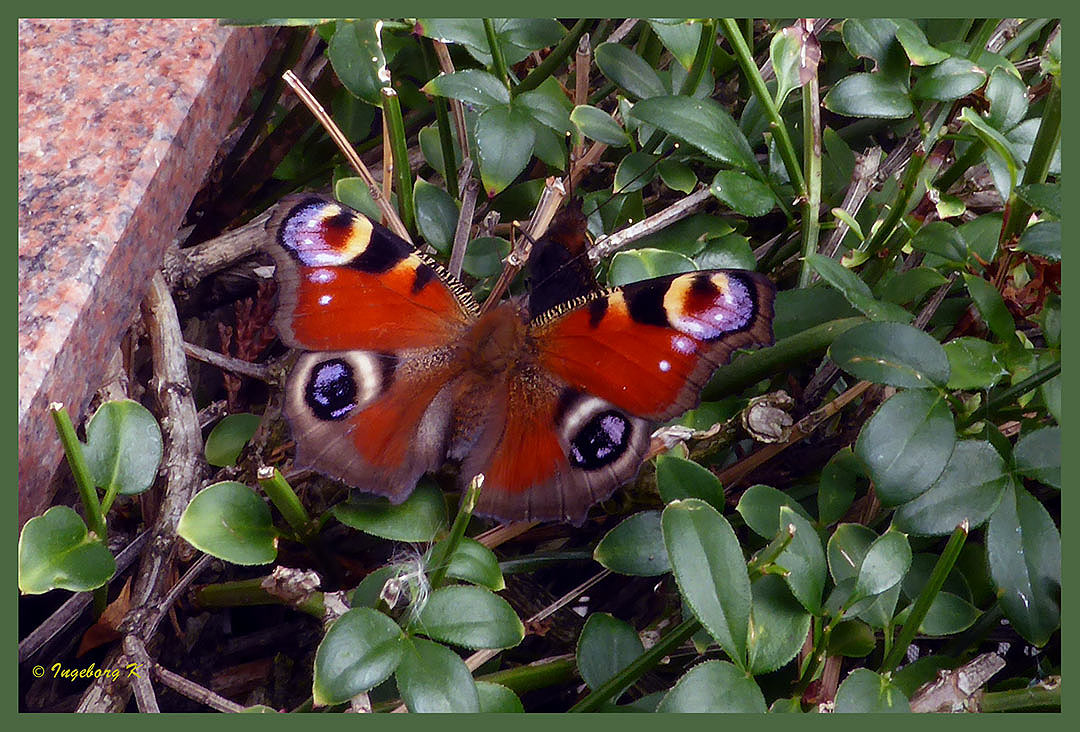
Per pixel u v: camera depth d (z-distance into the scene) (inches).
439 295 14.9
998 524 14.2
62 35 15.9
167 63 15.8
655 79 15.8
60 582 14.2
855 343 14.3
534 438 14.6
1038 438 14.3
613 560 14.4
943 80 15.0
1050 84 15.6
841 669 14.9
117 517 15.6
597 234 15.7
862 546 14.3
